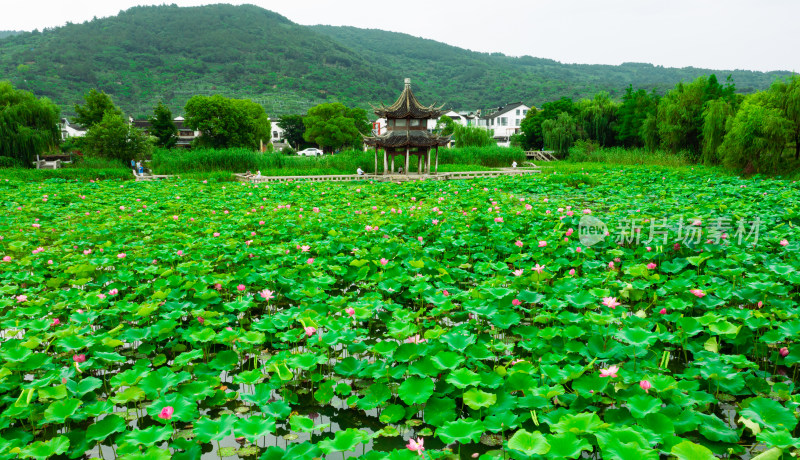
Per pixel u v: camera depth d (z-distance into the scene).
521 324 6.89
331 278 7.73
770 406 4.20
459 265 9.38
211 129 46.00
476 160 42.56
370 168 35.12
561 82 173.00
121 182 25.45
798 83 25.41
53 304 7.13
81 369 5.02
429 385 4.65
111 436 4.61
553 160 49.59
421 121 30.27
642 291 7.28
